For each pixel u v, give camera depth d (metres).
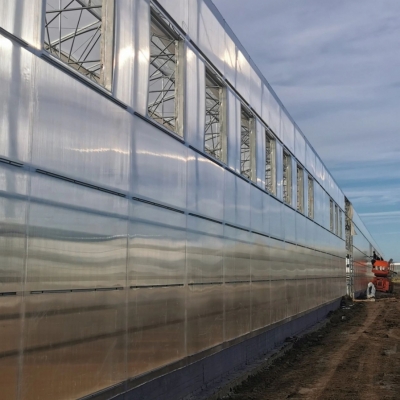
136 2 7.04
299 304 18.08
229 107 10.98
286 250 16.28
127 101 6.78
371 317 25.53
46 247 5.14
